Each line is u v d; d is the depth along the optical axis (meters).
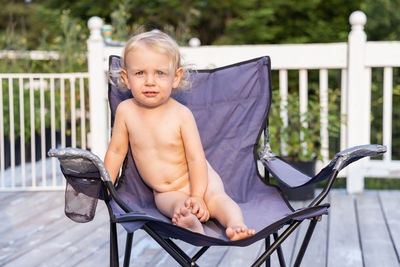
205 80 2.37
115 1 12.15
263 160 2.17
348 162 1.70
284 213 1.92
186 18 12.12
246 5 12.16
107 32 5.12
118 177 2.15
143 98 1.86
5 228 3.37
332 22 11.80
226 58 4.33
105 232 3.26
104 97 4.46
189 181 1.96
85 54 6.73
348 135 4.27
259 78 2.33
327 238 3.06
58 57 6.75
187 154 1.92
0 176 5.33
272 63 4.33
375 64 4.26
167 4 12.14
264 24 11.92
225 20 12.75
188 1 12.22
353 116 4.25
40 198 4.27
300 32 12.02
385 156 4.46
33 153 4.59
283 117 4.43
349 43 4.21
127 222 1.48
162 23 12.48
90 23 4.40
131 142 1.98
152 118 1.95
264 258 1.57
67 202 1.62
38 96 6.04
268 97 2.29
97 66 4.43
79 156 1.51
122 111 2.00
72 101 4.54
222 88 2.34
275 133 4.25
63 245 2.99
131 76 1.85
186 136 1.93
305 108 4.41
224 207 1.77
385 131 4.46
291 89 11.16
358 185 4.31
